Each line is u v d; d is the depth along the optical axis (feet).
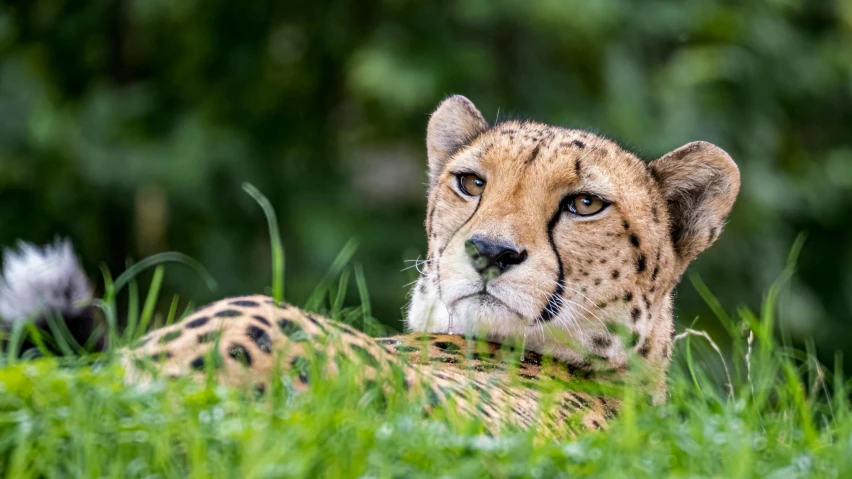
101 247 63.52
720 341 63.05
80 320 26.61
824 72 71.97
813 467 18.79
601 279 25.76
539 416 21.48
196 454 16.56
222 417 17.65
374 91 62.23
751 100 69.46
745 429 20.20
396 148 70.44
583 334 25.63
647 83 65.16
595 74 65.41
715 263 66.13
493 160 26.23
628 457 17.98
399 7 64.49
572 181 25.70
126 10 67.51
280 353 18.90
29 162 62.13
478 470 17.24
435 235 27.17
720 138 66.39
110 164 60.80
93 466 16.61
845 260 75.61
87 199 62.34
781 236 72.64
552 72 65.57
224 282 62.64
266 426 17.06
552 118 63.16
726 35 67.31
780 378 30.27
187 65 68.54
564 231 25.57
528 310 24.80
